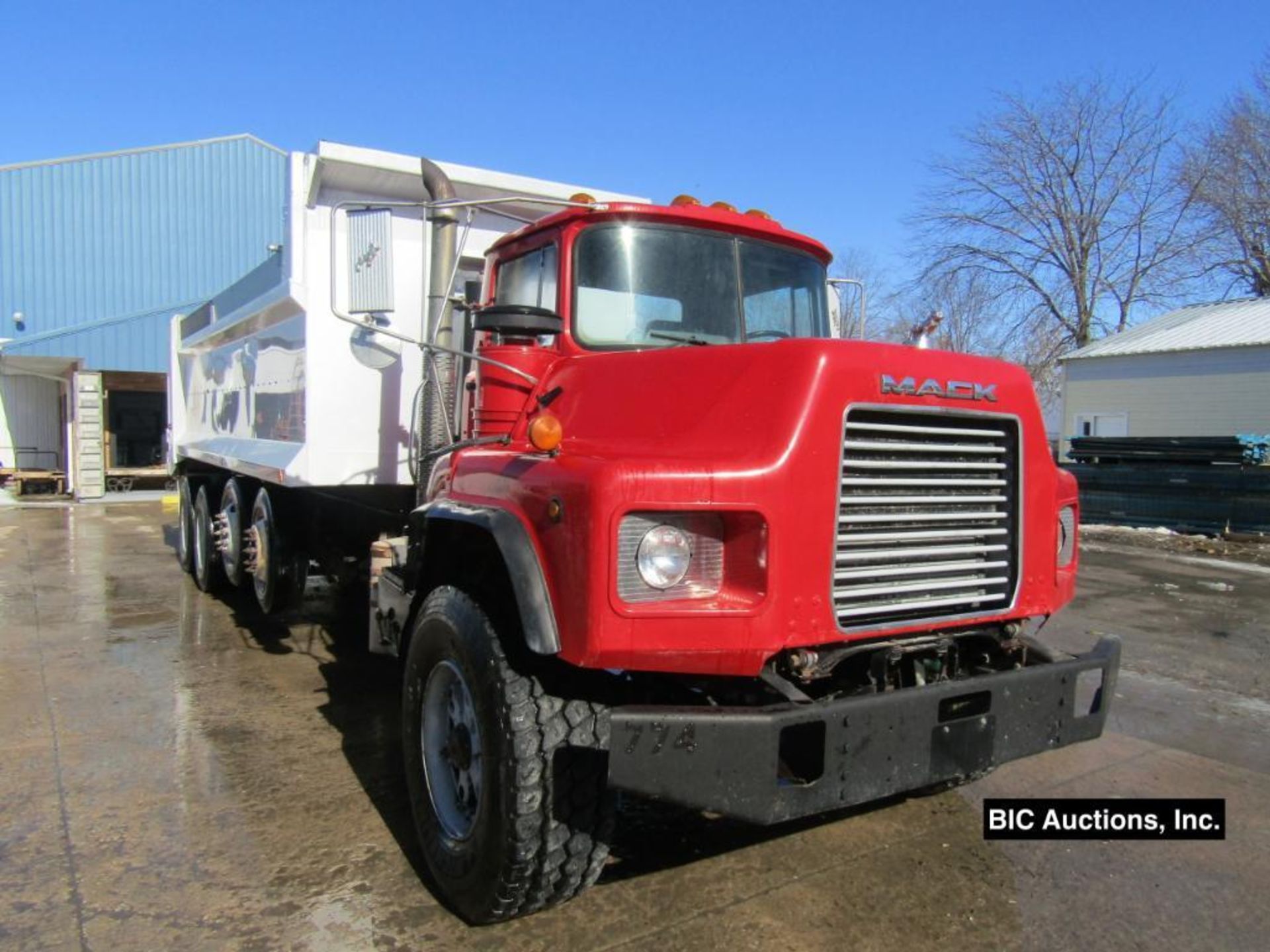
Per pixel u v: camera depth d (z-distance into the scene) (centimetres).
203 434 952
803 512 274
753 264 432
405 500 620
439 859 325
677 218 411
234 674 615
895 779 280
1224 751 490
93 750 468
